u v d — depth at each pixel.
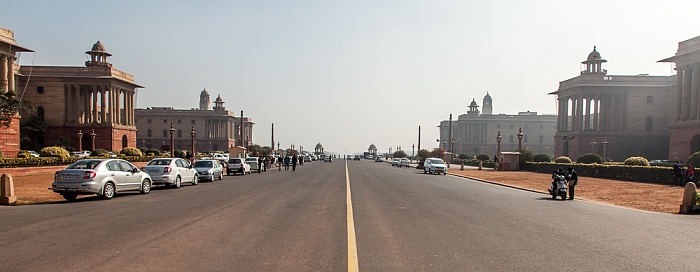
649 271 7.01
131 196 18.69
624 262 7.56
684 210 15.33
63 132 76.56
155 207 14.59
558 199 19.92
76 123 76.94
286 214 12.99
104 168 17.56
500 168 52.41
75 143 76.56
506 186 28.31
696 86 57.56
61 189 16.45
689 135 57.44
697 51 56.38
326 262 7.32
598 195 21.92
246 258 7.52
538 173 45.19
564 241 9.36
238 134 154.25
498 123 137.75
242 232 9.98
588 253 8.22
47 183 24.22
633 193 22.80
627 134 79.12
